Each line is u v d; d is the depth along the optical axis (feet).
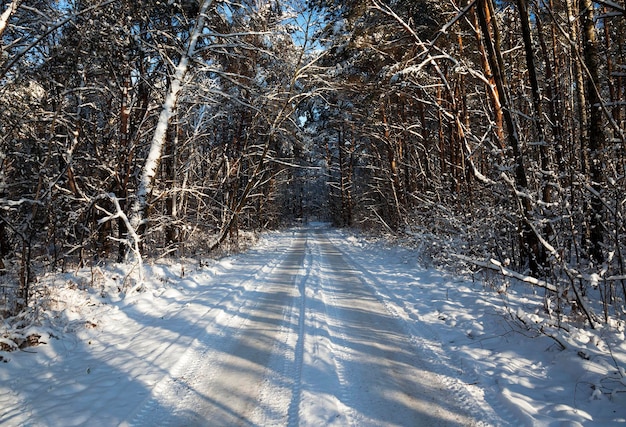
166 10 40.45
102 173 39.29
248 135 59.41
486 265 18.04
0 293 21.72
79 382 13.65
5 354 14.99
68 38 29.81
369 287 29.71
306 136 62.34
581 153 22.09
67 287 24.34
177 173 48.01
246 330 19.54
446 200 43.06
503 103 22.07
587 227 20.58
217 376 14.17
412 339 17.66
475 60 38.99
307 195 214.07
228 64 51.52
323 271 38.58
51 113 27.25
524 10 22.13
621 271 15.57
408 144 61.62
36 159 27.78
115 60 33.68
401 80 32.24
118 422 10.93
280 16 48.83
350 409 11.51
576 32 24.03
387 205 77.30
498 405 11.56
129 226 28.73
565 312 18.57
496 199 28.40
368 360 15.24
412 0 36.58
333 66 55.83
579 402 11.33
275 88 50.57
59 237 34.76
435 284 29.01
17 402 12.21
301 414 11.08
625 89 35.86
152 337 18.49
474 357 15.06
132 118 40.86
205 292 29.09
